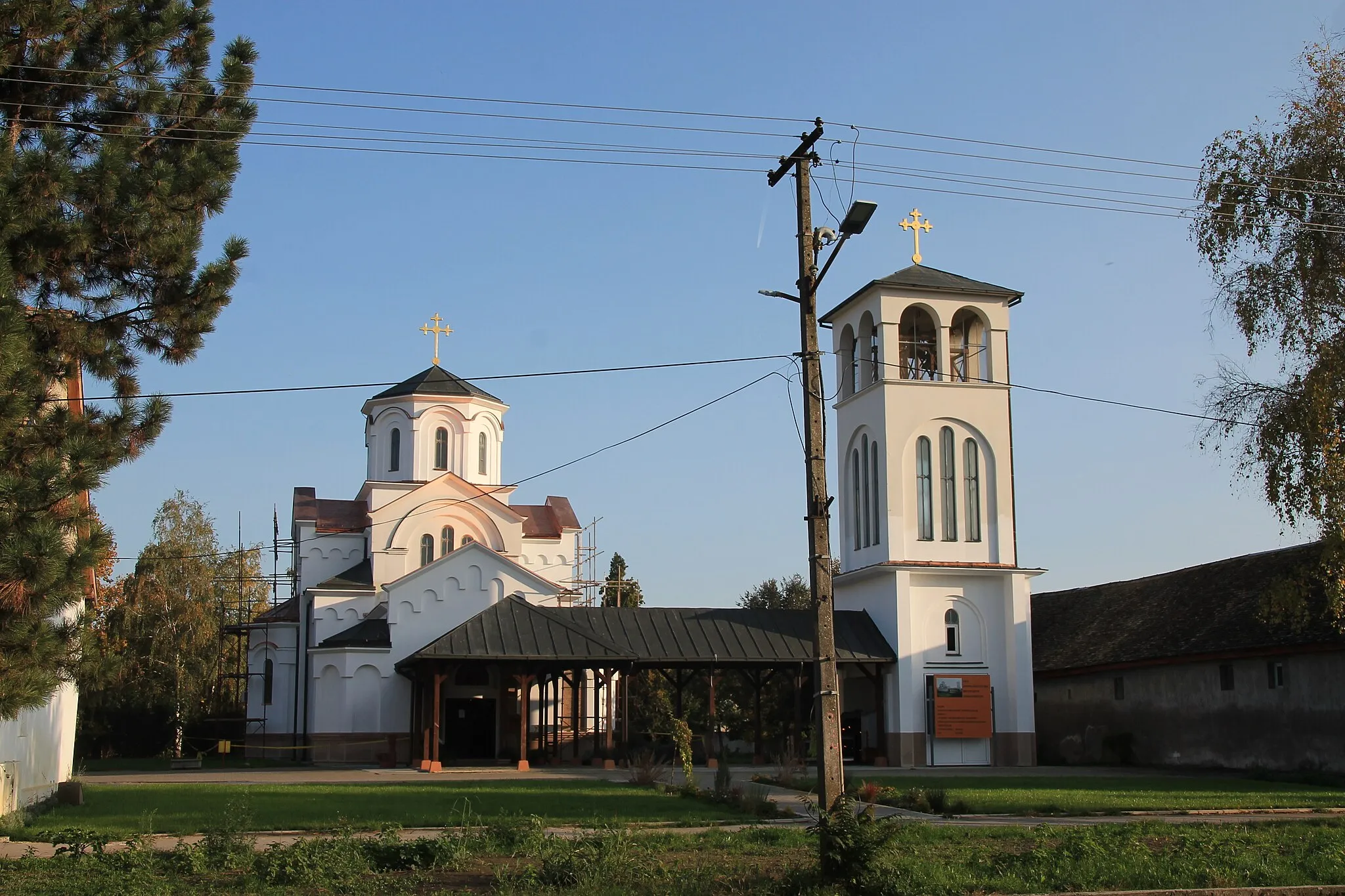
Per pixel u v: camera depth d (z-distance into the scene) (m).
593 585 59.31
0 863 16.61
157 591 65.12
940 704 43.12
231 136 18.53
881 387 45.00
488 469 56.16
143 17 18.27
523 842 18.20
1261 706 37.88
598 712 44.00
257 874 16.03
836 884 14.57
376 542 51.56
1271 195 30.66
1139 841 18.94
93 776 38.69
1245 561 43.75
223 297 17.92
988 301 46.09
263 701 52.72
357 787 31.98
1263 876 16.14
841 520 48.25
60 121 17.72
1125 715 44.53
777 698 60.00
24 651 14.13
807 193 18.62
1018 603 44.41
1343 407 29.88
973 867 16.64
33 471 14.07
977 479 45.06
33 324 16.64
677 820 23.14
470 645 40.59
